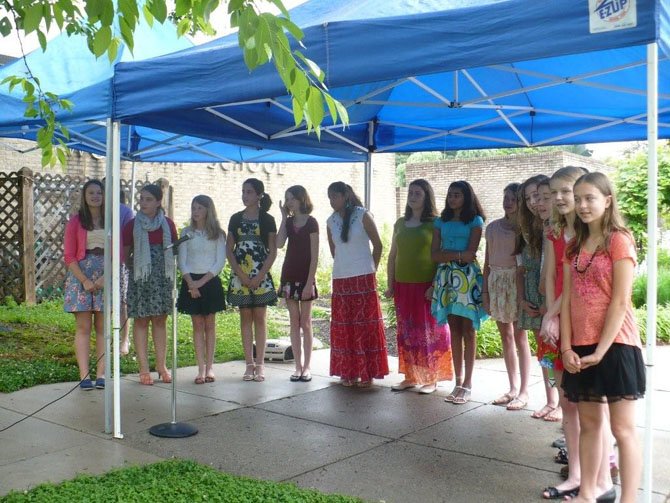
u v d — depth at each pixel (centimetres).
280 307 1277
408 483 399
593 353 320
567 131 698
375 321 629
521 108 663
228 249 646
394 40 361
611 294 320
